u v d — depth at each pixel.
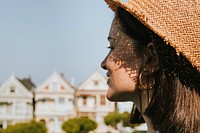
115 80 2.02
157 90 1.91
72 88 83.19
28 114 82.12
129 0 1.95
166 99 1.86
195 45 1.82
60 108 82.75
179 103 1.83
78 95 84.25
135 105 2.19
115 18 2.07
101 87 84.56
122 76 2.00
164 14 1.86
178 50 1.81
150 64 1.95
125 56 2.00
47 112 82.38
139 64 1.98
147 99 1.96
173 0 1.88
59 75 83.12
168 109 1.84
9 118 81.75
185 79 1.85
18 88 82.62
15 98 82.31
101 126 83.12
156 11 1.87
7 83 82.62
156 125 1.89
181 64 1.86
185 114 1.81
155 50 1.93
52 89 82.94
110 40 2.07
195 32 1.82
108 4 2.14
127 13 2.01
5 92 82.44
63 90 82.94
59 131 82.25
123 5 1.90
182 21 1.84
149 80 1.95
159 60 1.92
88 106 84.31
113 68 2.01
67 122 75.50
